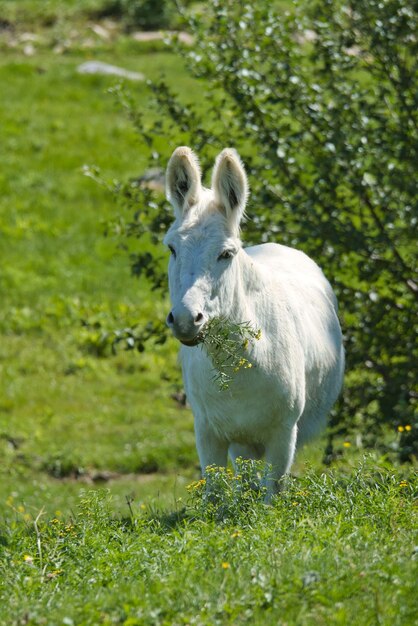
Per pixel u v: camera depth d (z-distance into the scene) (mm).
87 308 57250
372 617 12656
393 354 31734
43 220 67062
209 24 32375
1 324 56156
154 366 53062
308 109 31344
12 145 75438
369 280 31125
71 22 100375
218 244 17766
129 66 89812
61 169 73125
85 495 18844
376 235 30828
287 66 31578
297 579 13453
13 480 40625
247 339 18938
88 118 81125
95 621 13141
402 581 13508
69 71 88312
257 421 20094
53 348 54406
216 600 13234
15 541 17703
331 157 30453
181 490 37562
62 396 49781
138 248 64188
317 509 16953
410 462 28703
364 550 14484
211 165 32188
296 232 31312
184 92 80500
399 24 31062
